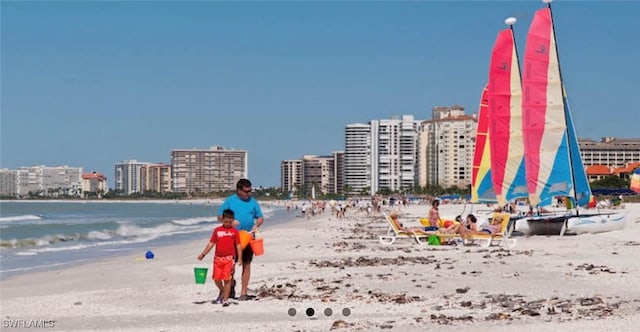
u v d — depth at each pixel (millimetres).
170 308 15664
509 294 16844
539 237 39375
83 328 13508
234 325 13227
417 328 12586
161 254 36750
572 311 14070
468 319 13430
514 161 43781
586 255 27391
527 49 41688
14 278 25766
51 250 42781
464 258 26531
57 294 19281
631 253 28234
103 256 37344
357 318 13812
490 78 44125
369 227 65688
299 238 47438
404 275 20969
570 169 41562
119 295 18188
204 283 19750
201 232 67688
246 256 16391
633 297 15969
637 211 83812
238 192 16266
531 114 41688
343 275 21250
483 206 102938
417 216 94312
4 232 69438
